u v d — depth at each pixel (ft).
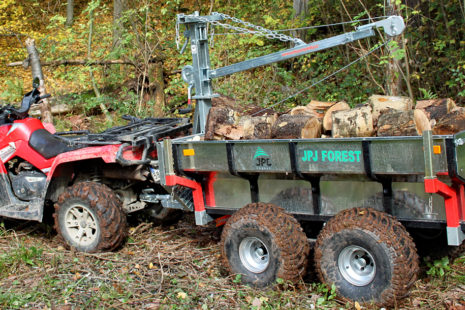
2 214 18.62
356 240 12.66
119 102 30.60
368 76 28.94
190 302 13.56
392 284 12.18
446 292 13.29
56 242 18.65
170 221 19.83
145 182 18.53
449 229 11.93
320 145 12.91
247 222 14.06
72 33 32.17
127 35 30.32
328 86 28.60
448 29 28.73
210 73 16.97
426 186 11.44
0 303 13.76
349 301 12.89
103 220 16.78
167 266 16.07
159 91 31.14
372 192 13.10
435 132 13.89
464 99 27.07
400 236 12.21
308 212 14.11
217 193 15.64
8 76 38.45
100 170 18.28
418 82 28.04
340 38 14.94
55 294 14.34
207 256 16.70
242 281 14.34
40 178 18.60
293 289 13.83
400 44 24.27
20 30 42.06
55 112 31.14
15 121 18.81
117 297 13.98
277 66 31.19
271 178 14.47
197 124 17.46
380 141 12.06
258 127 14.88
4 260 16.56
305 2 34.78
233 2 34.14
